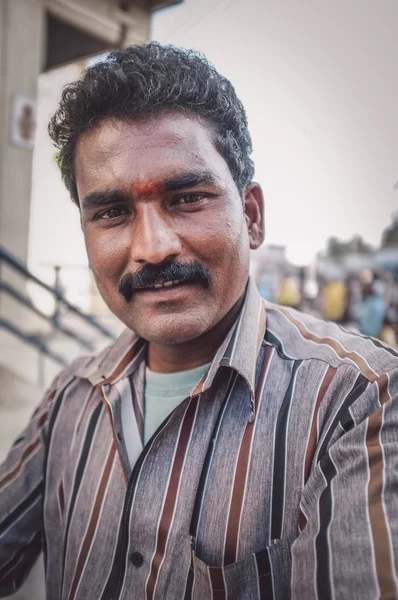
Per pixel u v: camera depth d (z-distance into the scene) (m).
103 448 0.92
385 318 4.87
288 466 0.75
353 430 0.69
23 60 5.10
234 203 0.80
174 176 0.75
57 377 1.15
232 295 0.80
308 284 5.82
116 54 0.80
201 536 0.75
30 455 1.04
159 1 4.55
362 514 0.61
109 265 0.80
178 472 0.80
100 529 0.85
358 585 0.57
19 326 5.09
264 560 0.71
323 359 0.82
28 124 5.19
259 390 0.82
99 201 0.79
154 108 0.76
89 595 0.83
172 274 0.75
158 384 0.93
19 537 1.01
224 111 0.81
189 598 0.73
